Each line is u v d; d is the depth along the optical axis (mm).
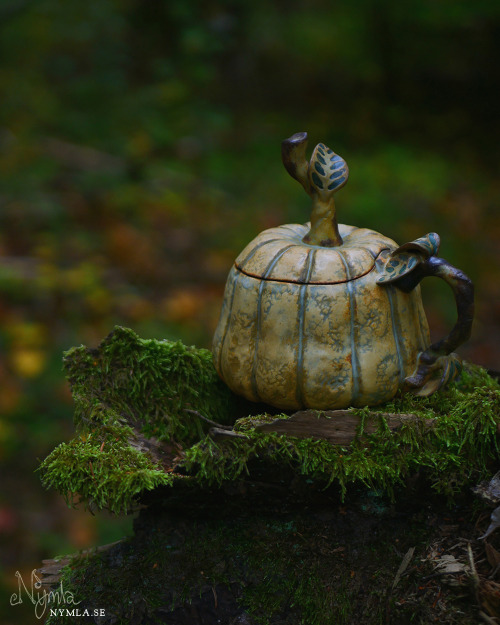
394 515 1919
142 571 1975
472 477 1855
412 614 1768
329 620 1844
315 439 1842
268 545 1945
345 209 6559
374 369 1866
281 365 1862
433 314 5531
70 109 7469
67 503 1863
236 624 1878
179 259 5871
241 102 8625
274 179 7125
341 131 8375
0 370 4520
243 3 8516
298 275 1861
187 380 2141
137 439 2047
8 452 4137
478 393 1902
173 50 8023
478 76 8789
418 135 8703
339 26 9250
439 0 8289
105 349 2113
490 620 1694
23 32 8070
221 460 1806
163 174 6828
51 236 5836
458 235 6691
